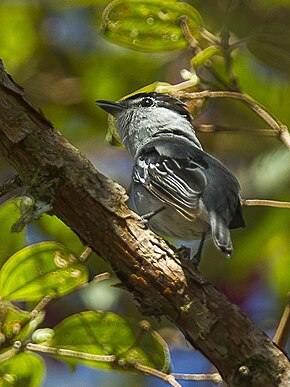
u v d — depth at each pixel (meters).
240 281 12.66
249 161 12.96
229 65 10.16
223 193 9.59
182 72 10.17
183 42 10.22
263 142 12.94
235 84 10.12
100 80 13.34
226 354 7.33
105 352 7.57
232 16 11.98
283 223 12.21
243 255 12.45
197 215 9.34
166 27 10.06
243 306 12.61
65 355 7.46
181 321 7.54
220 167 10.05
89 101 13.49
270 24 10.35
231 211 9.62
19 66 13.40
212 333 7.39
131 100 11.82
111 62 13.30
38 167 7.71
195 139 11.59
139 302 7.69
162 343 7.64
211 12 12.02
